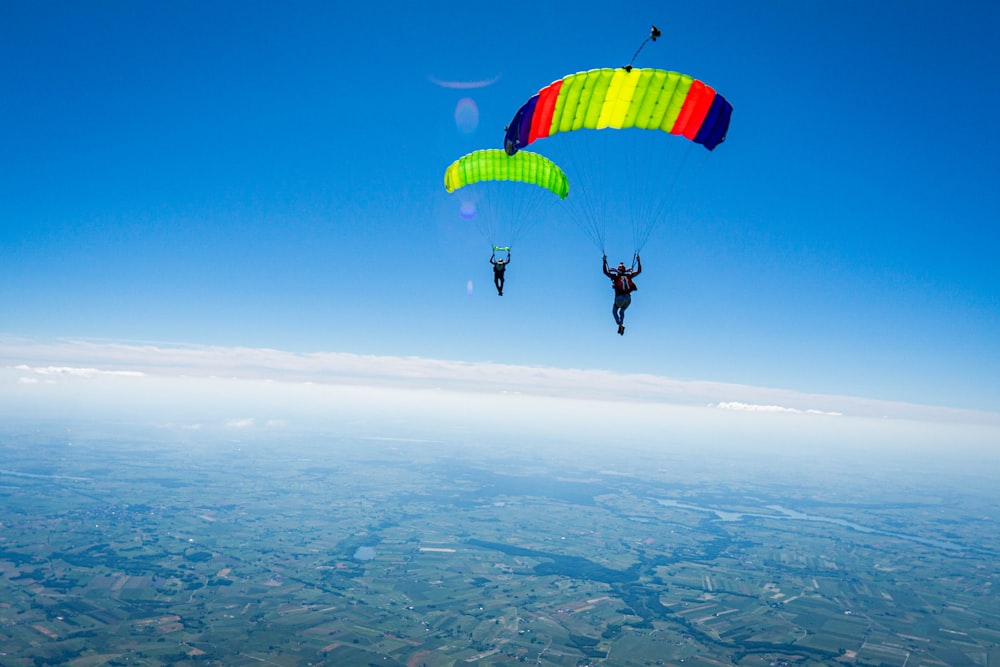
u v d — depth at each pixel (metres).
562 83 14.55
